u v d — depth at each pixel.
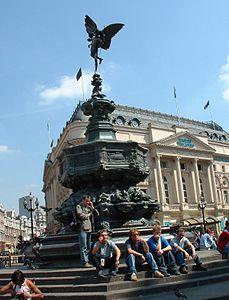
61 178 13.91
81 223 9.66
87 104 14.39
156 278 8.53
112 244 8.51
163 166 70.56
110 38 15.48
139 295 7.83
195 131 81.31
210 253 12.48
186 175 73.50
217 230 72.56
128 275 8.44
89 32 15.68
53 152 78.56
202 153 75.12
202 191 75.00
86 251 9.55
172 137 70.00
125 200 12.20
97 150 12.70
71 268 9.84
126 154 12.98
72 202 12.73
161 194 66.62
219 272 9.70
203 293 7.62
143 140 68.25
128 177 12.93
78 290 8.11
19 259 33.12
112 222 12.01
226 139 87.38
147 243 8.98
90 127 14.09
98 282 8.29
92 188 12.93
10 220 154.62
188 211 69.06
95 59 15.32
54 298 7.92
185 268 9.29
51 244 11.23
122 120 68.75
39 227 120.31
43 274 9.53
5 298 8.22
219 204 75.69
